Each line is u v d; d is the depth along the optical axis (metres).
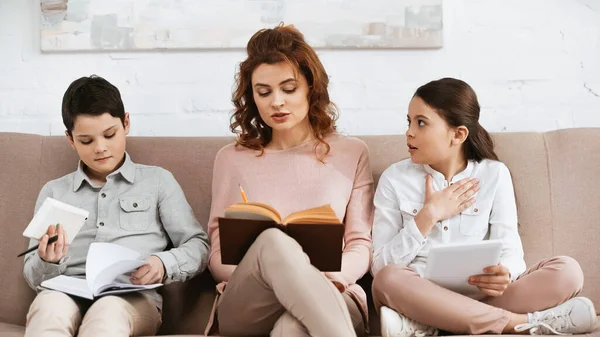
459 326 1.68
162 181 2.06
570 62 2.41
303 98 1.97
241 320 1.70
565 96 2.41
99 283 1.70
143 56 2.40
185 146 2.15
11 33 2.40
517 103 2.41
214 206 2.02
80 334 1.62
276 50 1.95
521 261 1.89
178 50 2.40
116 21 2.38
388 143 2.15
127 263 1.73
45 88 2.39
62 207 1.75
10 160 2.11
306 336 1.52
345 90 2.40
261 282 1.61
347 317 1.53
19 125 2.39
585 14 2.41
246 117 2.07
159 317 1.89
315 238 1.59
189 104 2.40
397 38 2.38
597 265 2.00
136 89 2.39
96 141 1.96
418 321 1.72
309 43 2.38
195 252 1.94
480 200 1.96
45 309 1.66
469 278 1.73
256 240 1.59
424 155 1.95
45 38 2.37
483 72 2.41
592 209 2.03
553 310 1.68
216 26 2.38
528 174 2.07
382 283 1.76
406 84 2.41
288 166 2.01
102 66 2.39
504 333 1.69
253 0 2.38
